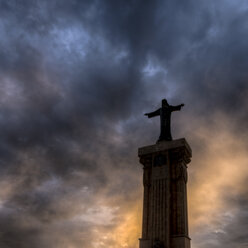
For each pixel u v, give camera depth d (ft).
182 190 160.56
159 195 162.20
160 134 191.72
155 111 204.64
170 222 152.25
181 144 171.53
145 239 154.51
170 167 170.09
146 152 180.86
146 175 175.32
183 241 143.74
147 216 162.09
